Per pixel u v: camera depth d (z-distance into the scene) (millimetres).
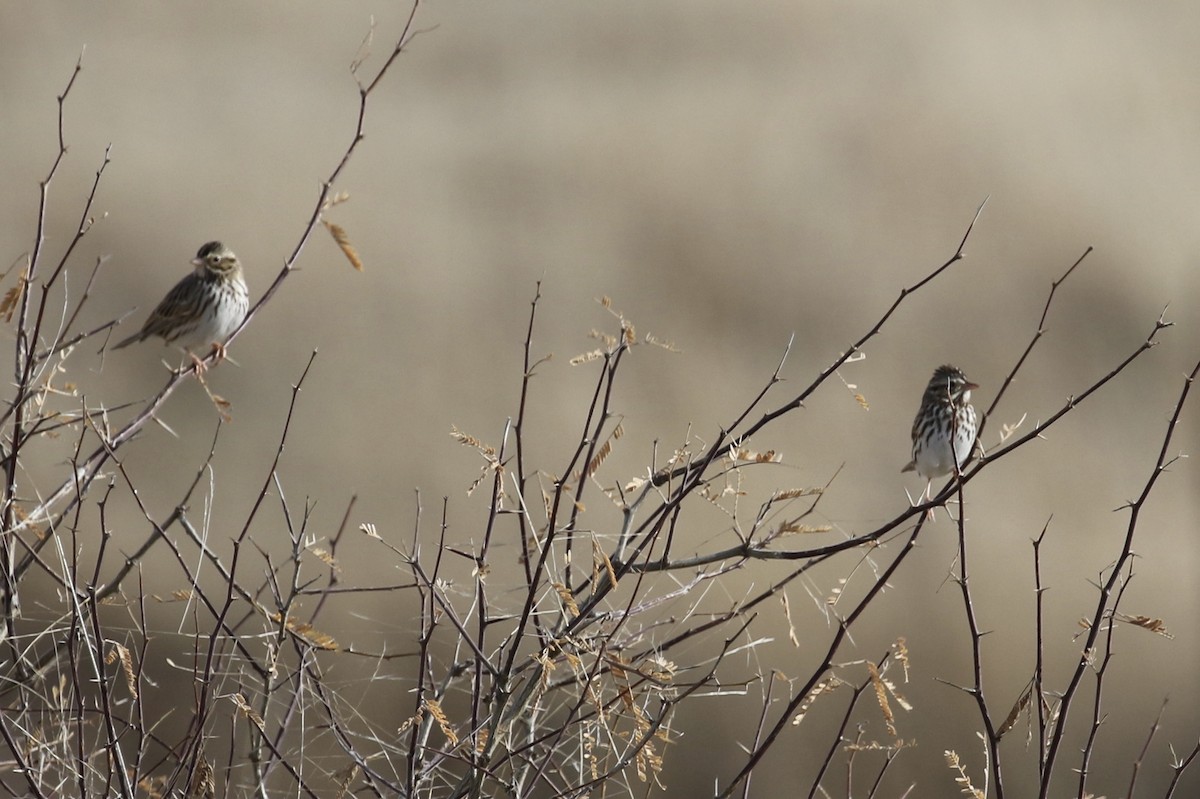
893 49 29234
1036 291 21828
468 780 5551
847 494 17203
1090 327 21438
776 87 27891
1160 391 20172
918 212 23484
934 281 22078
